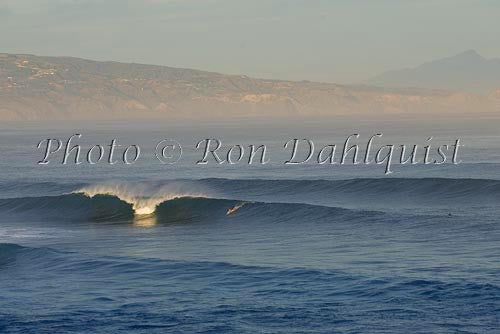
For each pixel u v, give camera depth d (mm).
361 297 37438
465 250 47969
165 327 34094
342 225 60844
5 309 37938
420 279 39812
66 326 34719
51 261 48281
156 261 46750
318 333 32594
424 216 61875
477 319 33406
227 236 58906
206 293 39375
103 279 43406
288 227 62062
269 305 36750
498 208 67000
